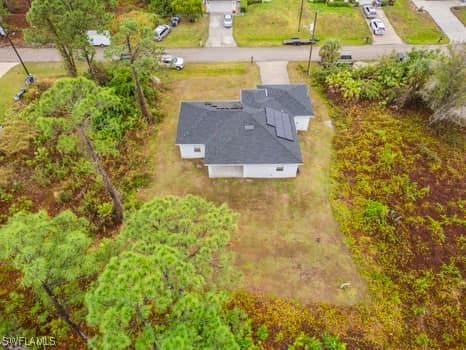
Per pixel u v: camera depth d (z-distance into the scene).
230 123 24.69
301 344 16.58
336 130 28.70
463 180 24.86
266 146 23.70
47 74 34.03
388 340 17.02
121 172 24.59
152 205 13.38
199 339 9.80
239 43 39.72
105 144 18.14
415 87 29.48
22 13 42.72
